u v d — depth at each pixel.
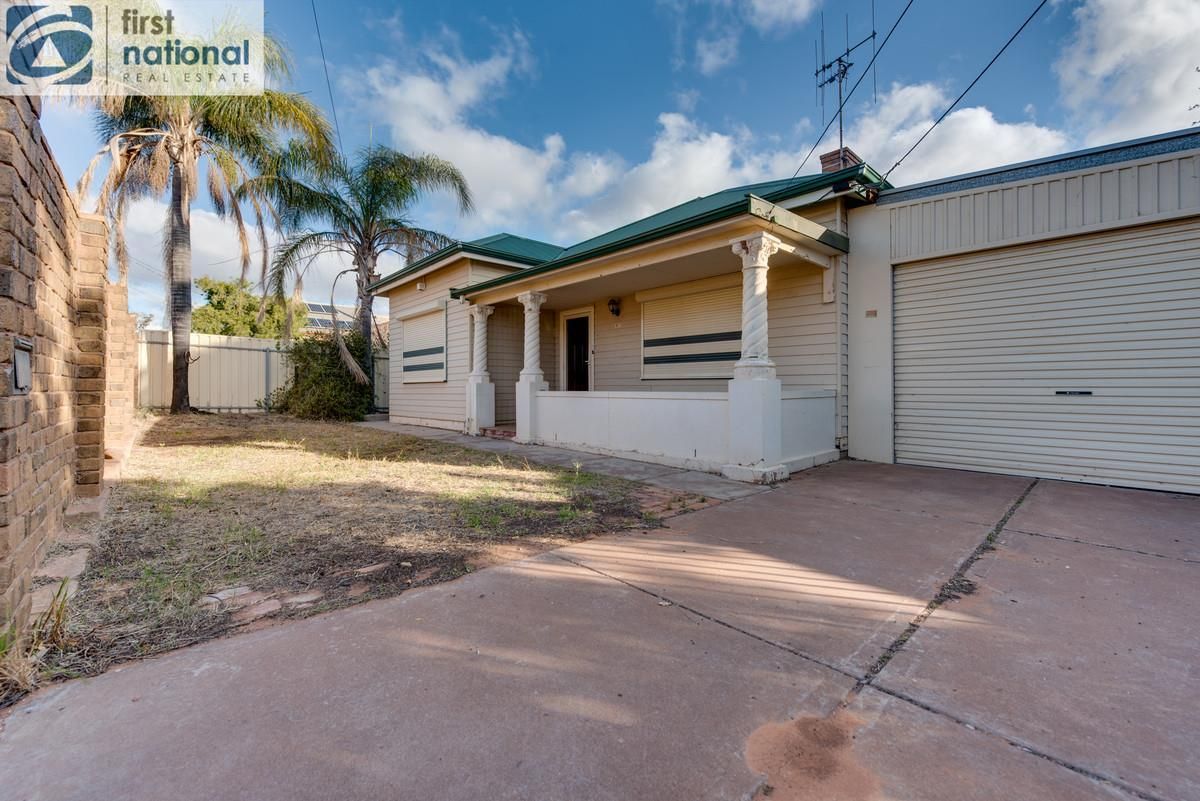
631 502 4.76
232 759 1.50
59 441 3.35
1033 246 5.89
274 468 6.45
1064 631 2.35
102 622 2.32
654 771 1.48
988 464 6.21
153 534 3.62
